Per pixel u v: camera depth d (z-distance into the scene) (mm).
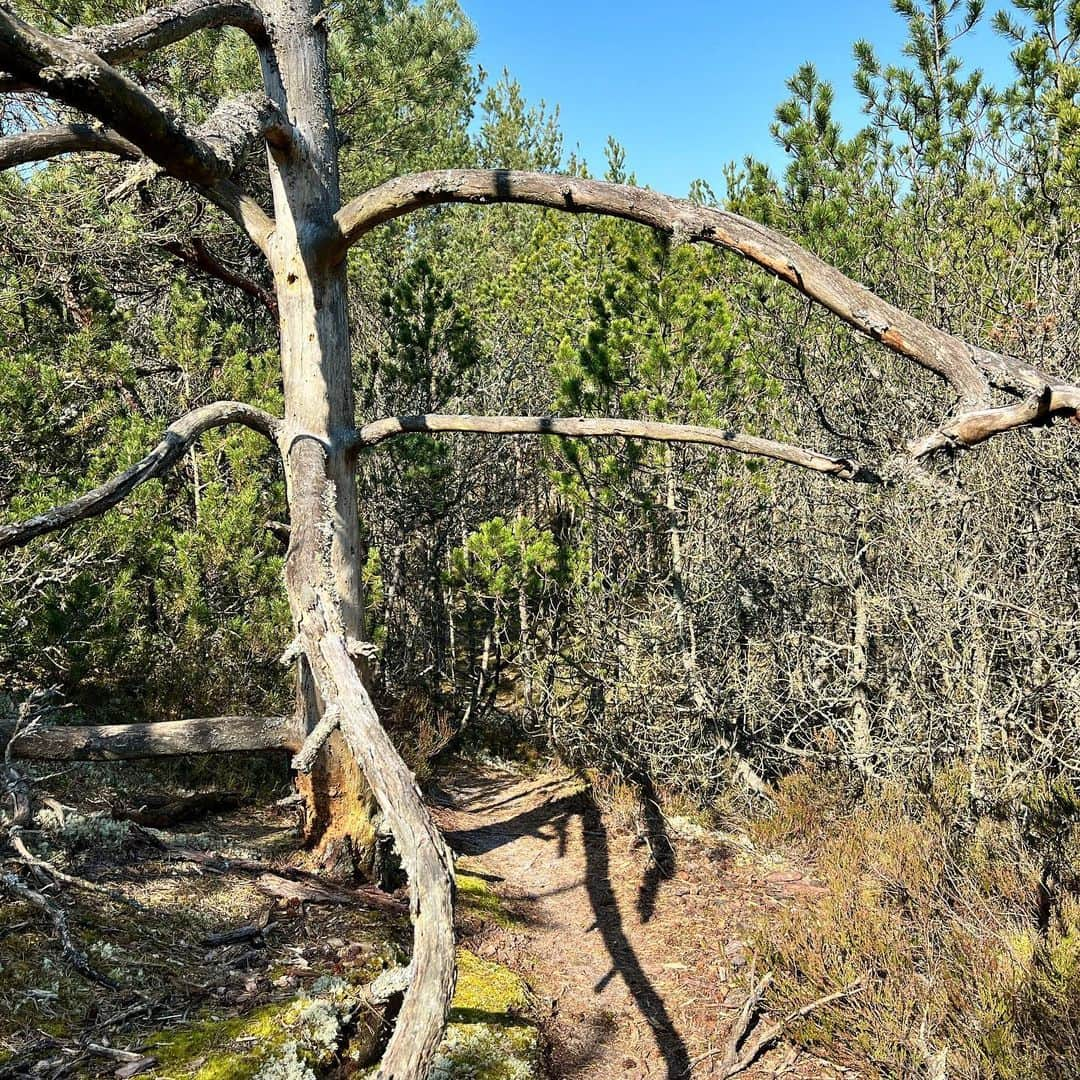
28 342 7387
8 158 3148
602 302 7266
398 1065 1323
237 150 2662
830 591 8398
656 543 8516
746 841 6793
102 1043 3072
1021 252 6059
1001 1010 3873
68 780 5234
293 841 5090
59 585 5777
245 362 7562
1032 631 6055
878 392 6945
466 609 12250
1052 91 5465
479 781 8406
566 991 4723
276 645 6789
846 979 4445
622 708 7953
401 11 10461
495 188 2959
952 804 6156
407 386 9133
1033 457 5809
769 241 2289
